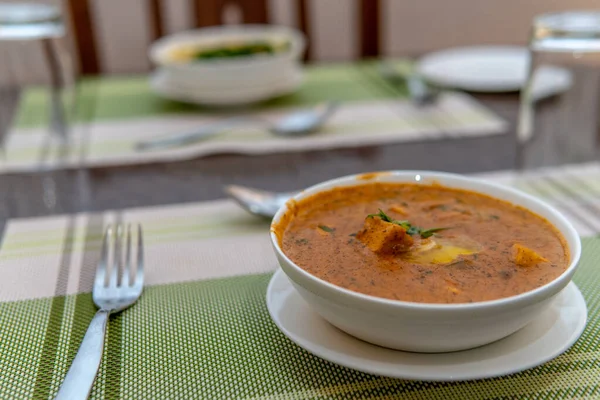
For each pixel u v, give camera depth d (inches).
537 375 14.2
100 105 30.0
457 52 34.6
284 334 14.4
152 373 14.4
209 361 14.7
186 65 28.1
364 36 40.2
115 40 51.6
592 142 24.8
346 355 13.7
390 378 14.2
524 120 25.0
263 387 14.0
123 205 21.3
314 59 40.8
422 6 55.2
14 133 27.0
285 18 52.7
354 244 15.6
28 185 22.7
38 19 28.6
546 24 24.5
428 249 15.2
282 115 28.4
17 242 19.2
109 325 15.7
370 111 28.5
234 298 16.7
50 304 16.6
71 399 13.4
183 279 17.4
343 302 13.3
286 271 14.1
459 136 25.7
